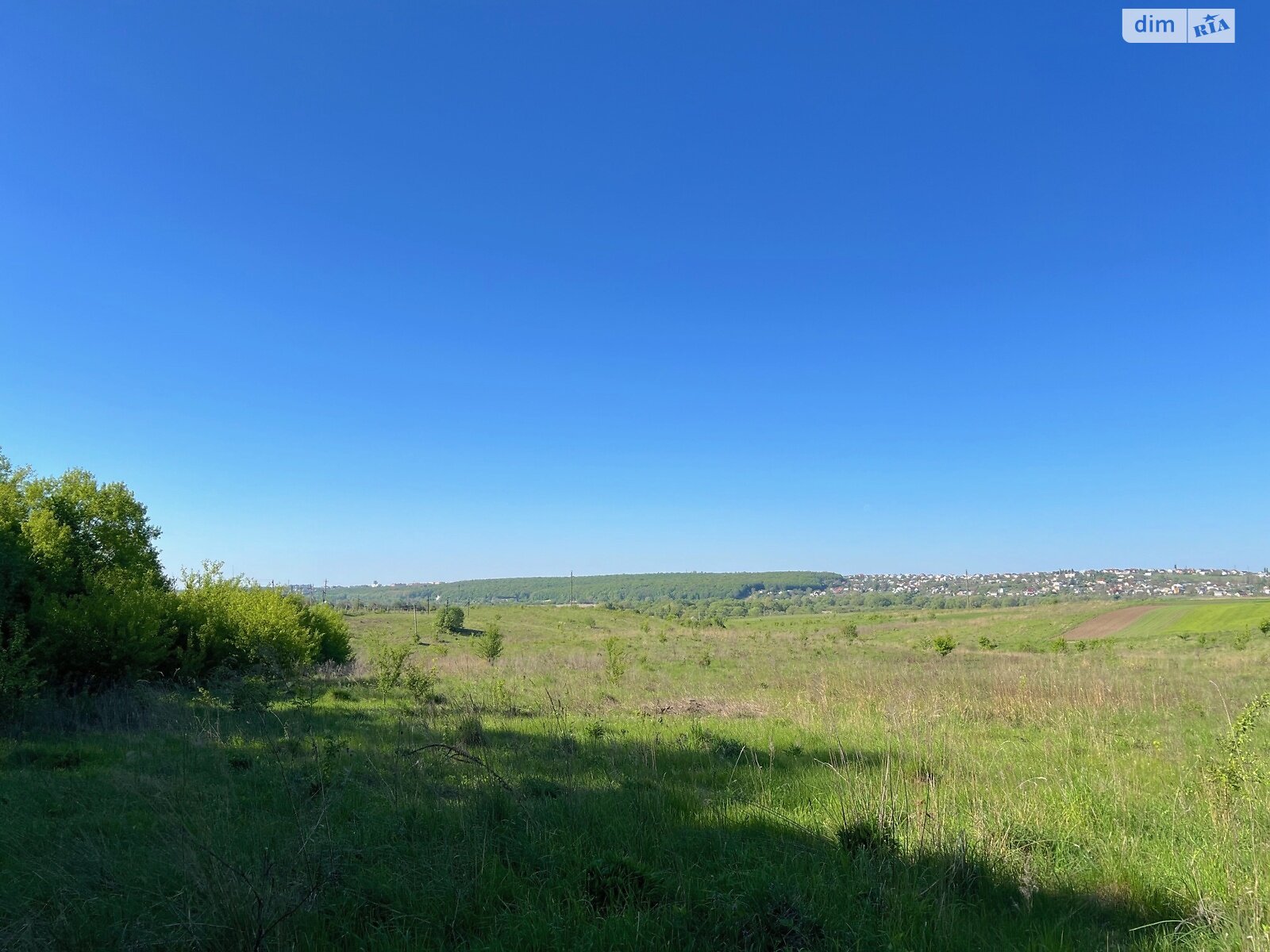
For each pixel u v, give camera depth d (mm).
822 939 3982
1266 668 22172
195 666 18016
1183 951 4129
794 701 15500
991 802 6609
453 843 5293
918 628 76312
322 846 4828
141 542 19438
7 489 16531
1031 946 4062
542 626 69438
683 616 105062
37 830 5844
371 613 81562
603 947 3893
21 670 11742
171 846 4930
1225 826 5887
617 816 6172
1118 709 14102
